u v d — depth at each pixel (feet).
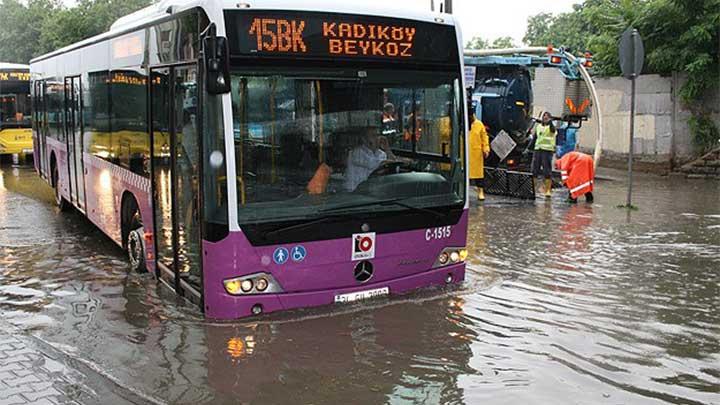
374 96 22.20
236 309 20.84
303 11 20.92
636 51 43.37
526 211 43.96
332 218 21.48
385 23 22.20
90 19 134.41
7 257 31.73
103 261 30.91
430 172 23.49
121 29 28.84
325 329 20.95
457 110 23.84
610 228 37.93
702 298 25.12
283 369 18.54
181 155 22.59
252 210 20.52
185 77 21.83
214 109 20.03
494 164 56.95
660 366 18.98
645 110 64.80
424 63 23.00
